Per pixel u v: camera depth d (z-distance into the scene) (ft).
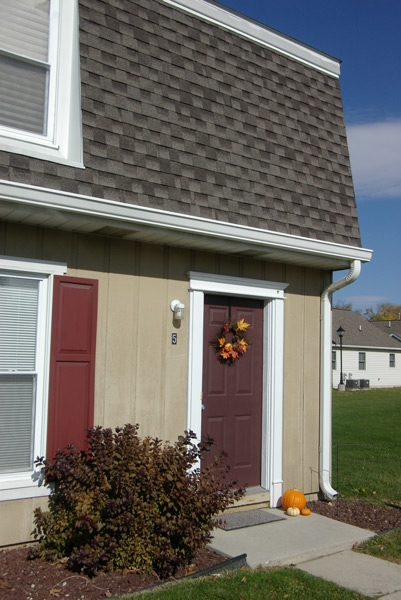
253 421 22.09
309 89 24.61
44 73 17.33
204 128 19.79
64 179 15.76
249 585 14.07
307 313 23.56
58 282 16.94
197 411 19.88
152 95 18.74
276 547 17.22
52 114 17.30
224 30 22.21
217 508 15.20
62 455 15.67
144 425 18.66
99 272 17.98
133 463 15.07
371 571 16.14
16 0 16.99
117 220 16.63
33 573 14.38
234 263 21.35
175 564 14.62
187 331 19.89
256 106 21.99
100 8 18.42
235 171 20.12
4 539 15.65
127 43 18.70
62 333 16.89
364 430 46.57
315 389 23.54
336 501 23.00
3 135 16.08
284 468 22.24
